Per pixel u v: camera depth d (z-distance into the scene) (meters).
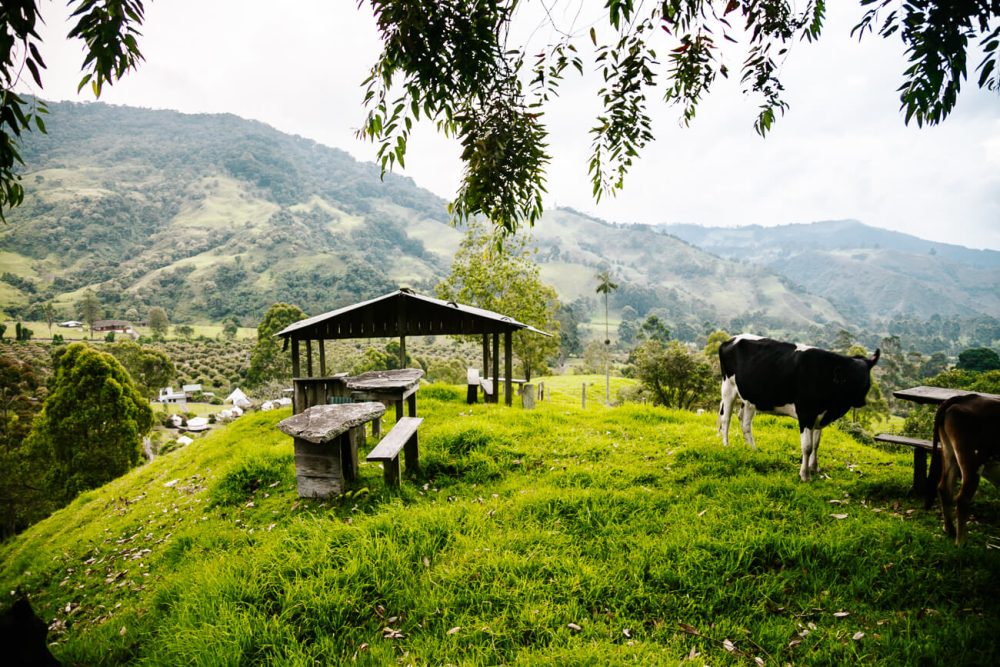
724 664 3.60
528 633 3.95
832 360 6.43
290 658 3.63
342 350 91.31
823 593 4.27
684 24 3.71
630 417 11.30
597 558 4.91
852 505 5.81
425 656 3.70
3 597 6.89
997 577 4.27
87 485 26.39
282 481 7.62
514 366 50.81
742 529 5.19
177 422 63.47
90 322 134.25
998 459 4.55
